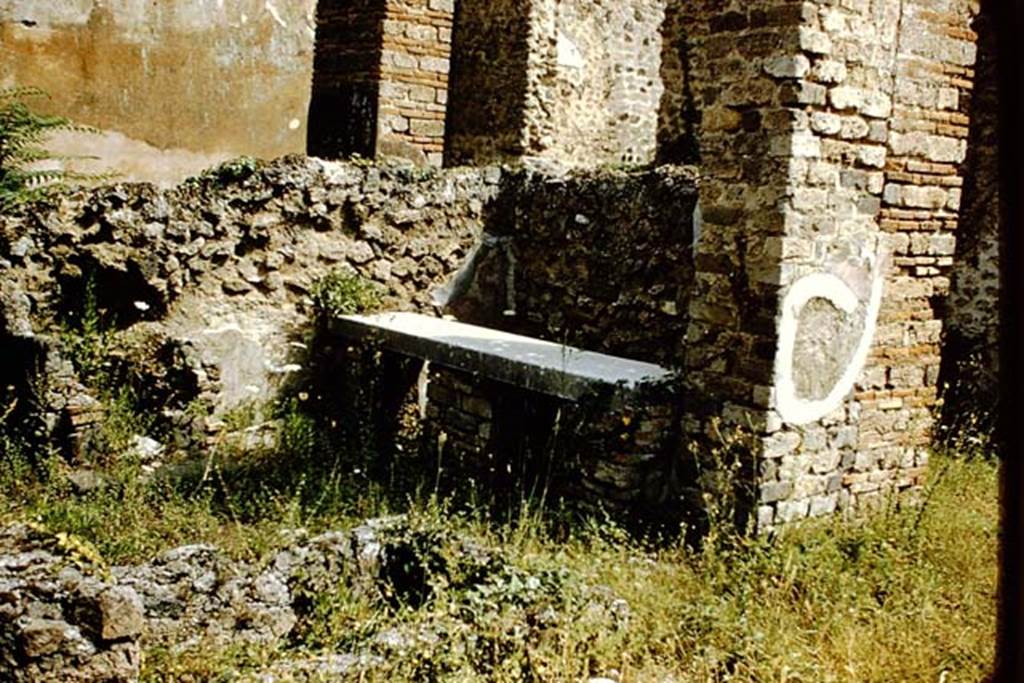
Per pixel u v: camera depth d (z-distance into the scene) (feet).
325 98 26.17
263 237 21.34
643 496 16.53
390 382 21.44
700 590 13.73
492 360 18.29
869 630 12.62
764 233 15.19
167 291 20.07
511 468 18.37
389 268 23.25
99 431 17.38
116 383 19.19
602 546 14.98
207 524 15.14
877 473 17.31
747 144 15.38
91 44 21.68
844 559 15.07
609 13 39.34
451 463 19.45
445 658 10.55
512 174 25.09
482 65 37.93
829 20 14.84
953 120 17.11
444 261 24.09
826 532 15.94
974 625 12.92
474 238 24.56
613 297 22.62
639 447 16.25
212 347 20.12
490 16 37.35
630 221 22.11
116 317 19.84
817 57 14.84
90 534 14.35
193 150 23.41
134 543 14.03
